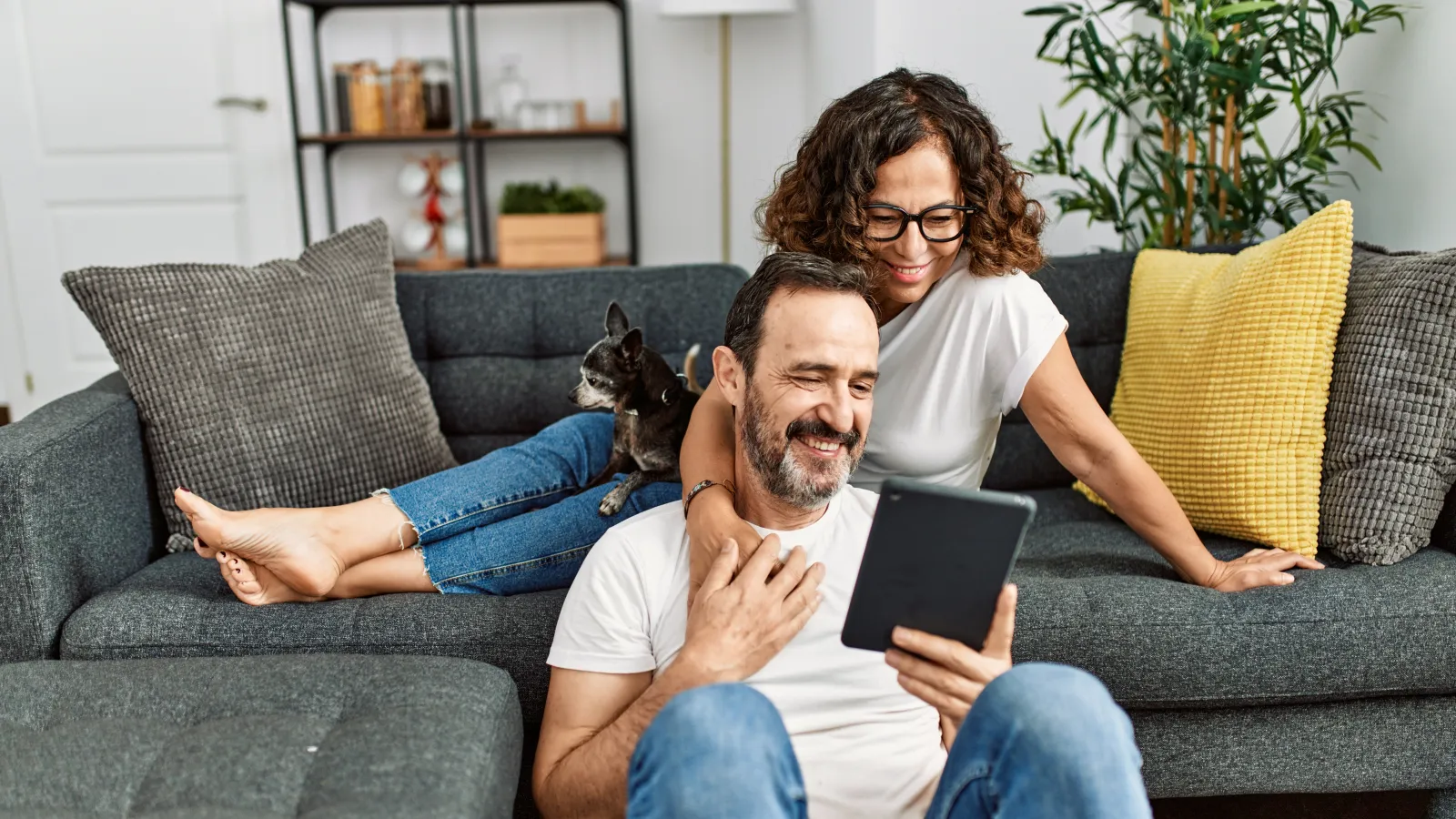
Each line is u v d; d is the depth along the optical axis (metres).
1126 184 2.54
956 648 1.04
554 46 4.08
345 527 1.53
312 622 1.48
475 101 4.08
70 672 1.24
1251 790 1.47
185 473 1.80
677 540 1.24
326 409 1.88
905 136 1.33
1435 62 2.12
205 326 1.83
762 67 4.05
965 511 0.99
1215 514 1.73
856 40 3.18
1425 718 1.46
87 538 1.62
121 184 4.00
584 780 1.09
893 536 1.01
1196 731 1.45
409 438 1.95
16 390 4.11
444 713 1.13
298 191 3.95
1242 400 1.70
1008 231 1.41
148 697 1.19
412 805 0.99
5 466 1.47
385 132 3.89
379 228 2.11
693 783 0.88
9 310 4.05
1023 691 0.93
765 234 1.59
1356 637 1.40
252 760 1.06
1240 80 2.18
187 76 3.96
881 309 1.52
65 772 1.06
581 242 3.84
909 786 1.14
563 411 2.14
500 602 1.53
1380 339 1.61
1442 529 1.60
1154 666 1.39
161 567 1.72
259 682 1.21
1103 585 1.47
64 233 4.02
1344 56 2.42
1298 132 2.62
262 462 1.82
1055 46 3.02
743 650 1.08
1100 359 2.15
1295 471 1.65
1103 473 1.48
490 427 2.15
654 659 1.20
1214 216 2.40
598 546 1.24
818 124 1.46
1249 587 1.47
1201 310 1.87
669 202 4.18
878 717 1.18
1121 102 2.48
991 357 1.48
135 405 1.81
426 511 1.60
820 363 1.13
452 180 3.95
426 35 4.06
